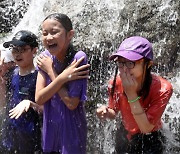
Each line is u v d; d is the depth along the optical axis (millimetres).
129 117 3600
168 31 5254
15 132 3902
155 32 5273
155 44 5219
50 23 3508
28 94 3857
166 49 5180
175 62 5207
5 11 7766
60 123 3564
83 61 3547
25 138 3885
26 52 3865
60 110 3566
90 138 4789
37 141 3879
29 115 3850
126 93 3387
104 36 5328
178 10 5301
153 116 3430
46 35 3535
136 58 3332
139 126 3439
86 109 5062
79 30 5492
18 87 3900
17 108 3746
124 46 3412
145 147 3605
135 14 5406
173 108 4652
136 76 3412
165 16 5316
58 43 3508
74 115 3582
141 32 5316
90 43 5262
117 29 5387
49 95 3500
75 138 3576
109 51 5246
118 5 5594
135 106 3375
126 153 3748
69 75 3451
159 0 5430
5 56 4039
